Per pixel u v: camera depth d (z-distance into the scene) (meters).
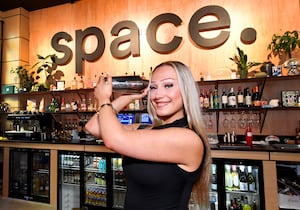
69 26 4.12
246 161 2.32
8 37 4.34
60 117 3.96
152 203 0.73
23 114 3.66
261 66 2.87
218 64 3.17
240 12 3.11
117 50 3.65
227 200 2.58
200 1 3.31
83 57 3.87
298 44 2.61
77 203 3.29
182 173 0.73
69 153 3.07
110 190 2.84
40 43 4.32
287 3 2.93
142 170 0.76
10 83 4.26
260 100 2.81
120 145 0.70
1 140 3.55
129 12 3.70
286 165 2.44
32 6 4.28
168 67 0.84
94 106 3.60
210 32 3.23
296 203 2.18
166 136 0.71
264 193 2.23
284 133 2.87
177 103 0.82
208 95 3.08
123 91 0.95
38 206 3.13
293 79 2.83
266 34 2.99
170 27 3.43
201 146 0.77
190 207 0.92
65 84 4.04
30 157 3.33
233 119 3.08
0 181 3.80
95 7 3.95
